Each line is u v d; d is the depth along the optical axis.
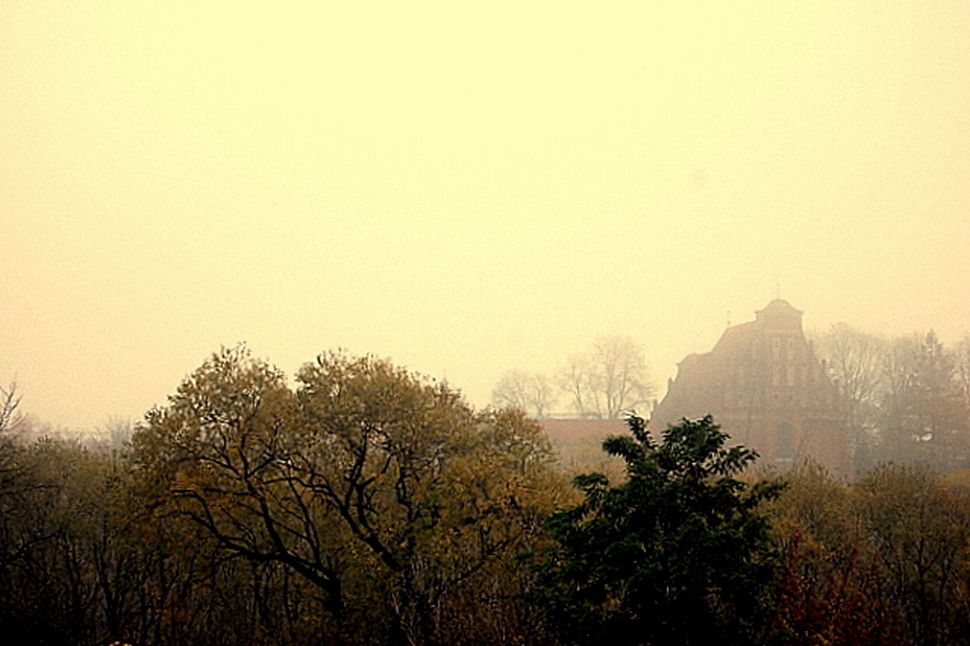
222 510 32.38
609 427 101.69
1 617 37.47
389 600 32.38
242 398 32.88
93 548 41.31
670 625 18.75
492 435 35.81
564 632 20.44
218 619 39.47
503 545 30.23
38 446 45.22
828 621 20.72
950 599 33.88
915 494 39.28
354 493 35.25
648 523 19.73
